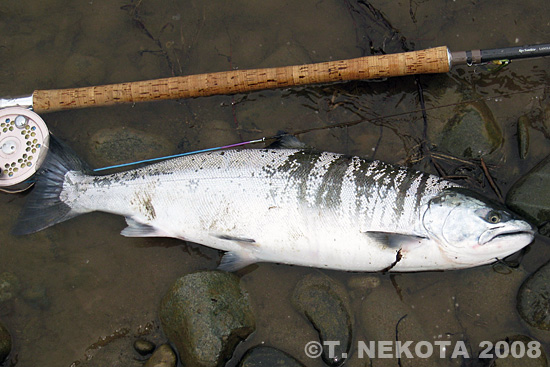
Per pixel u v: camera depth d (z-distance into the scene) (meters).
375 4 0.72
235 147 0.71
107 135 0.70
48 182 0.68
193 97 0.70
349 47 0.72
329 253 0.64
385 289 0.66
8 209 0.69
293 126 0.72
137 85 0.69
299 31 0.73
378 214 0.64
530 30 0.71
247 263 0.67
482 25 0.72
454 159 0.69
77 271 0.68
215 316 0.63
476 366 0.64
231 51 0.73
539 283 0.64
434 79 0.70
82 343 0.67
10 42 0.73
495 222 0.63
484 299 0.65
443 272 0.67
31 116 0.68
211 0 0.73
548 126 0.69
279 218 0.64
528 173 0.67
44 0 0.73
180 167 0.66
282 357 0.64
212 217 0.65
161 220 0.66
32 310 0.67
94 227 0.69
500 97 0.70
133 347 0.66
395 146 0.70
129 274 0.68
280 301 0.67
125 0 0.73
